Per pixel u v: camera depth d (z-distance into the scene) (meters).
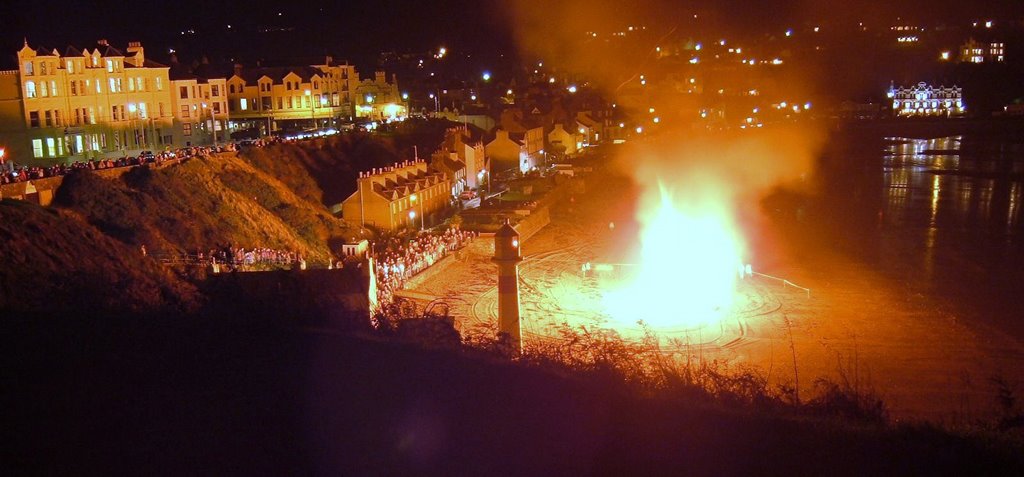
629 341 43.16
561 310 51.94
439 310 48.03
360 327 21.25
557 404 14.98
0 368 15.77
